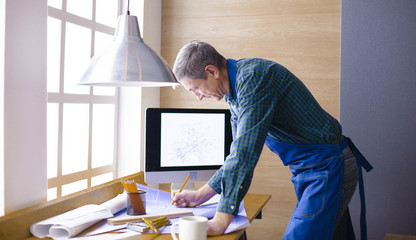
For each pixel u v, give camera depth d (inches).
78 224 62.2
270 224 114.0
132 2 108.5
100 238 59.6
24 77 66.3
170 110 85.4
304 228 67.7
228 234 63.1
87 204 77.0
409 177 102.0
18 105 65.4
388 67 102.3
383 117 103.0
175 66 69.5
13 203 64.6
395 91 102.1
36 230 63.3
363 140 104.2
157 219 67.1
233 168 60.6
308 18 110.0
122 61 57.0
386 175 103.2
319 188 68.1
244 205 82.7
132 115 107.5
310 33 110.0
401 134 102.1
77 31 94.7
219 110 88.0
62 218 64.7
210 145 87.7
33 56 67.9
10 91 63.7
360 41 103.8
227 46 115.3
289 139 70.8
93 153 103.4
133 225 65.6
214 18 116.1
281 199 113.0
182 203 77.0
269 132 71.9
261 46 113.1
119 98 108.3
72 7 95.3
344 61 104.9
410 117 101.5
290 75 68.0
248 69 65.2
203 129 87.3
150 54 59.5
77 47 95.2
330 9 108.5
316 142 69.9
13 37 63.8
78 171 92.7
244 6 114.0
